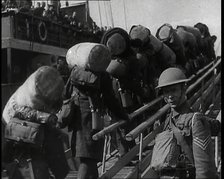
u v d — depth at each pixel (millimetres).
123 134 4930
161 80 3113
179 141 2963
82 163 3555
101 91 3609
